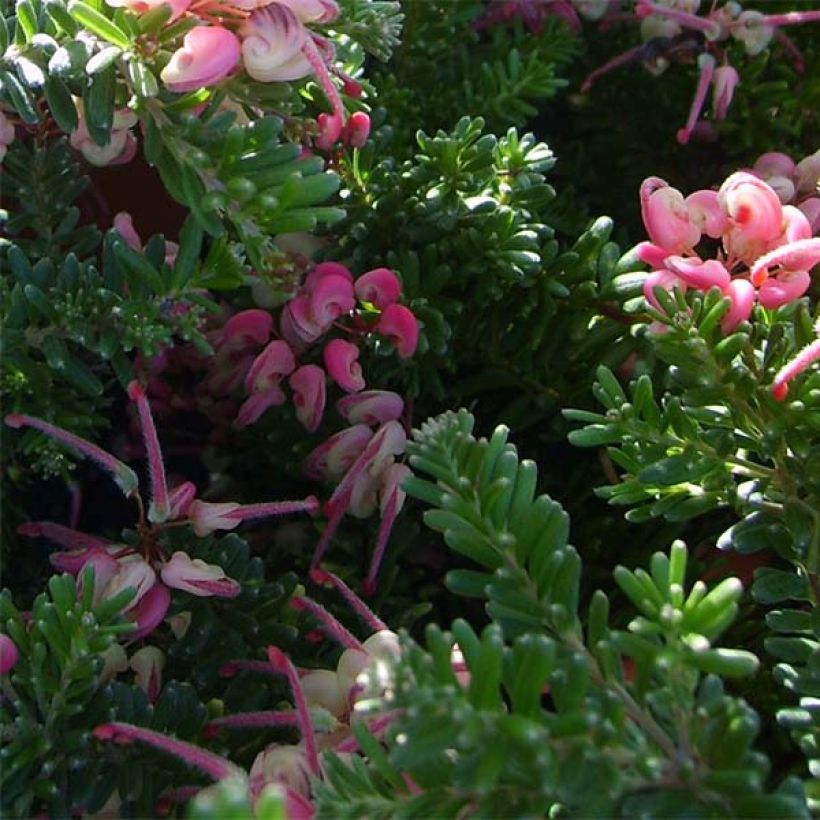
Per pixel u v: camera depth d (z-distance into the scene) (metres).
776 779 0.30
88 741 0.27
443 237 0.33
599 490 0.29
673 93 0.41
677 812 0.23
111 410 0.36
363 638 0.32
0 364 0.30
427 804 0.23
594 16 0.41
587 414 0.29
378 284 0.32
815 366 0.29
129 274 0.30
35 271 0.30
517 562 0.25
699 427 0.29
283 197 0.28
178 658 0.30
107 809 0.28
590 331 0.33
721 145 0.41
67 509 0.35
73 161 0.34
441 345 0.32
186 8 0.29
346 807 0.24
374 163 0.34
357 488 0.32
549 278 0.33
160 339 0.30
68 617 0.27
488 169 0.33
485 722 0.22
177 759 0.28
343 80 0.32
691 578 0.33
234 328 0.33
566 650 0.25
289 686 0.30
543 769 0.22
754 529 0.29
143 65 0.28
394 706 0.23
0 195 0.33
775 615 0.28
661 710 0.23
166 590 0.29
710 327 0.28
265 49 0.29
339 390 0.34
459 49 0.41
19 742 0.27
